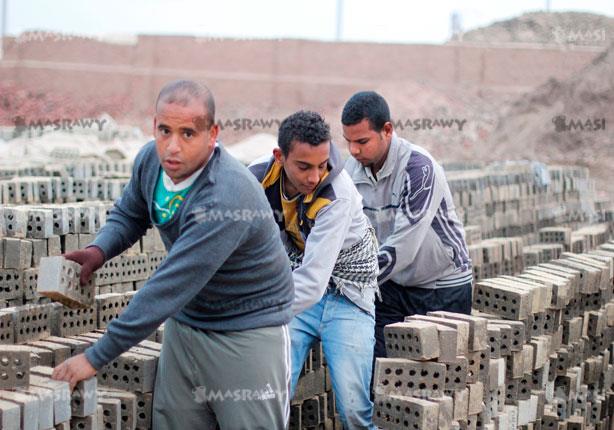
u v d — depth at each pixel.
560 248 12.16
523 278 8.21
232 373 5.45
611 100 32.22
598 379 9.34
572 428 8.46
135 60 36.94
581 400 8.87
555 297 8.02
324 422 7.88
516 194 15.91
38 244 8.33
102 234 5.73
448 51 37.03
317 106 36.44
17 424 4.86
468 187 14.59
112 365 5.92
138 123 34.03
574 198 18.06
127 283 9.40
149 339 6.63
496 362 6.91
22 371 5.10
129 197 5.70
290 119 5.89
